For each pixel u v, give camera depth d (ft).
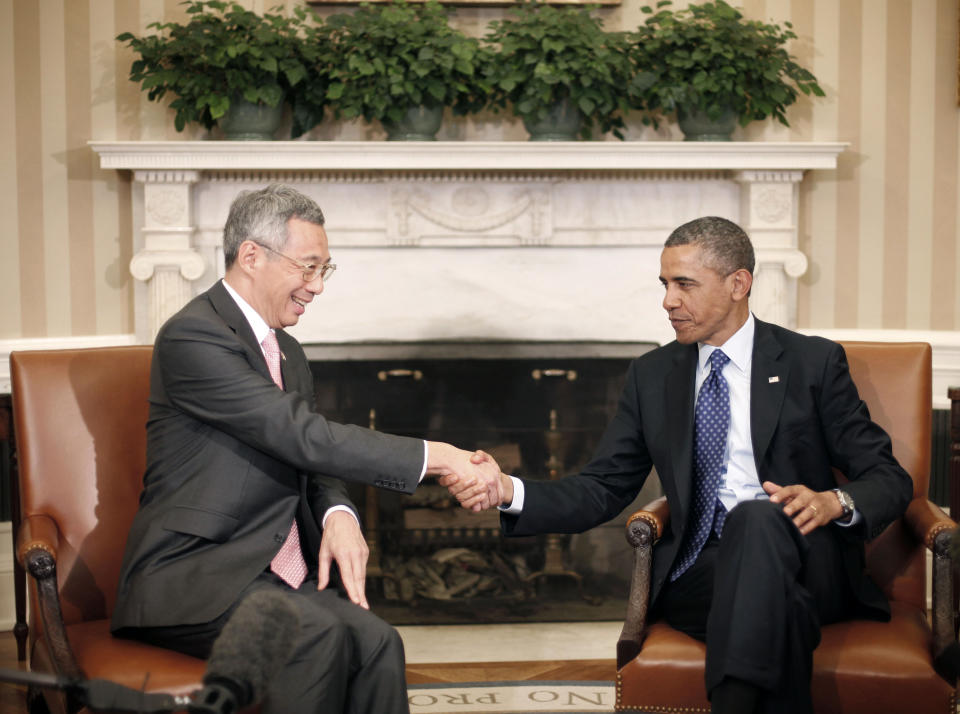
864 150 13.02
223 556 6.44
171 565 6.42
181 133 12.39
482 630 11.51
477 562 12.39
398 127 12.01
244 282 6.98
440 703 9.40
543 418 12.14
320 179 12.36
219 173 12.25
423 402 12.09
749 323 7.58
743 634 5.95
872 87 12.94
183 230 11.98
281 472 6.75
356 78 11.51
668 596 7.25
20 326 12.31
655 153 11.91
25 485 7.40
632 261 12.85
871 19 12.86
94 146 11.48
